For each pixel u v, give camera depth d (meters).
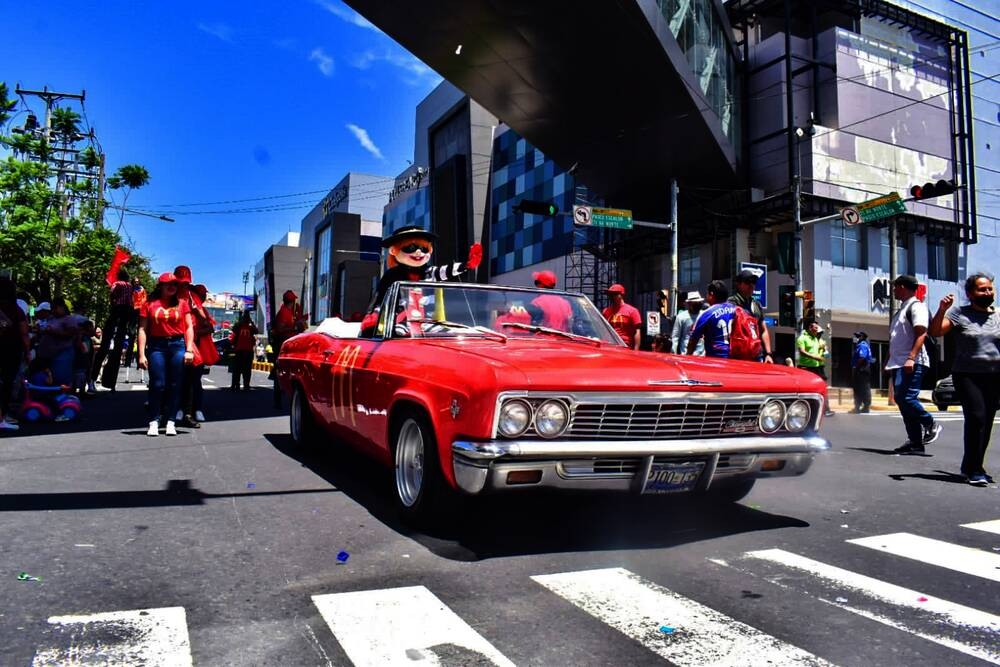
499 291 4.85
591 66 19.86
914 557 3.50
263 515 4.10
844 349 25.64
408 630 2.48
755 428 3.70
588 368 3.33
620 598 2.84
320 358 5.54
